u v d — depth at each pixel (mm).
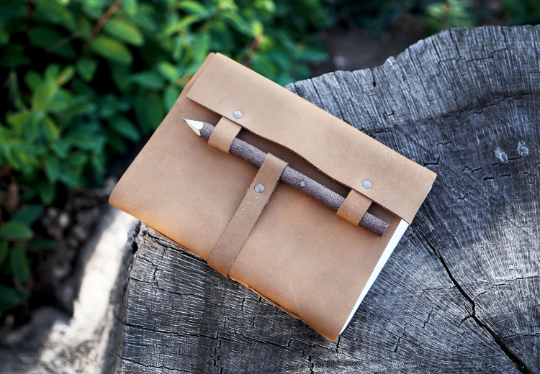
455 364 563
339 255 523
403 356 565
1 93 813
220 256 521
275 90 538
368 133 584
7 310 790
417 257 570
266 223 529
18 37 792
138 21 761
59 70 818
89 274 760
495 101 581
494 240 569
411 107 583
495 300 565
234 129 527
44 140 744
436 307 566
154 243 570
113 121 817
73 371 680
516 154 576
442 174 577
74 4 760
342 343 566
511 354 564
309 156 523
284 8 950
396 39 1105
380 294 568
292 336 567
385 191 519
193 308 572
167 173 533
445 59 584
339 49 1077
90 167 857
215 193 532
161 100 812
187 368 578
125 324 576
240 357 573
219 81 540
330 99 588
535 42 581
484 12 1096
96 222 873
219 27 812
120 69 808
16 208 801
